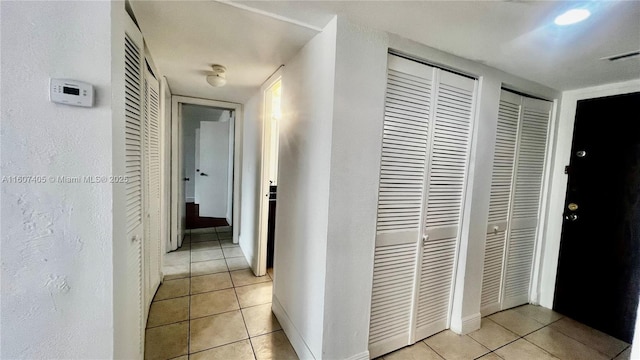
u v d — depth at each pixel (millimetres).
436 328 1880
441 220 1784
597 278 2035
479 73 1757
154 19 1296
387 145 1508
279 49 1658
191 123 5887
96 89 843
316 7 1182
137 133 1345
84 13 815
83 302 875
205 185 4633
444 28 1329
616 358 1714
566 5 1073
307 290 1529
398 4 1134
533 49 1501
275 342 1736
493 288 2168
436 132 1672
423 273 1757
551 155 2270
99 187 866
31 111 775
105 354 914
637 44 1373
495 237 2102
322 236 1364
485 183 1888
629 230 1885
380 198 1524
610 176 1979
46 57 780
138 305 1357
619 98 1942
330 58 1296
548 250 2330
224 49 1674
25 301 813
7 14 737
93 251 874
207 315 1998
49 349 852
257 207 2664
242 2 1153
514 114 2057
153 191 2037
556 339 1888
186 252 3234
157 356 1569
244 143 3309
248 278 2613
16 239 791
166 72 2188
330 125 1296
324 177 1350
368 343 1563
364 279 1469
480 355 1698
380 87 1403
